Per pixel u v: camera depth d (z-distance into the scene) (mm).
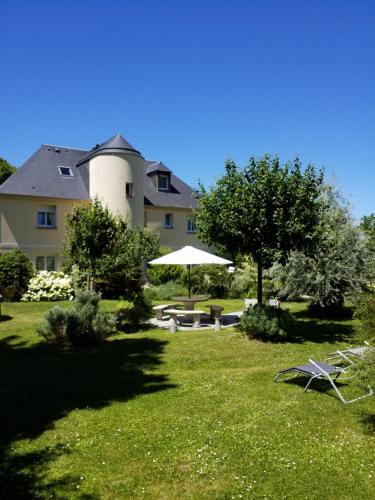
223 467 4527
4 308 17547
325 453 4816
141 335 12453
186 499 3986
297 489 4094
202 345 10914
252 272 23688
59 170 26422
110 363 9359
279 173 11156
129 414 6172
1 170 41188
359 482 4199
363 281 14016
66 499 4000
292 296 14969
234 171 11633
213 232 11727
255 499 3959
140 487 4195
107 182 24891
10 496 4043
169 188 30828
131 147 25859
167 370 8789
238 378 7941
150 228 28562
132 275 21906
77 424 5832
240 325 12758
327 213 14672
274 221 10812
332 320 14859
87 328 11328
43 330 11531
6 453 4973
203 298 15023
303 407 6270
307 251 11656
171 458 4762
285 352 10125
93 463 4691
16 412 6348
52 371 8750
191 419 5906
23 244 23328
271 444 5059
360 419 5816
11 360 9852
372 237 15406
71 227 18000
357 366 5684
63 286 20672
